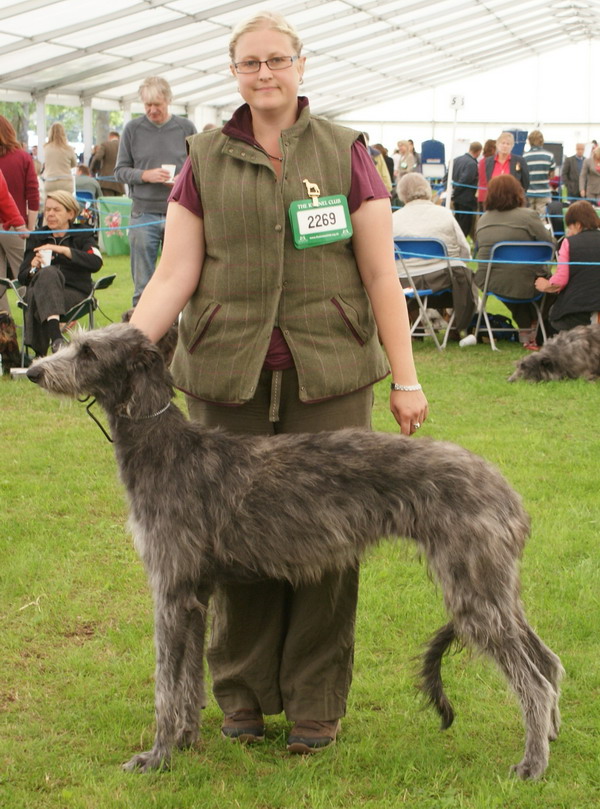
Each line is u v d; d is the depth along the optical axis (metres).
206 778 3.35
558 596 4.70
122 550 5.36
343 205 3.33
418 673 3.58
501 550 3.21
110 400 3.40
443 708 3.53
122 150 10.44
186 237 3.42
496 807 3.14
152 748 3.45
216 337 3.42
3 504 5.99
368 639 4.36
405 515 3.22
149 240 10.32
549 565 5.05
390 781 3.32
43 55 18.06
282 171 3.29
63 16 15.67
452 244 10.64
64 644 4.35
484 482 3.25
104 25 16.69
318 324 3.38
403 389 3.49
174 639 3.32
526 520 3.35
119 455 3.41
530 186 17.59
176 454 3.33
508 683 3.27
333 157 3.33
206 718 3.85
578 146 21.59
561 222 16.69
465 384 9.17
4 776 3.35
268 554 3.28
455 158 19.27
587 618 4.46
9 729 3.66
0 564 5.13
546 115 36.81
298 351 3.38
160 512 3.29
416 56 29.16
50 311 8.97
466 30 27.39
